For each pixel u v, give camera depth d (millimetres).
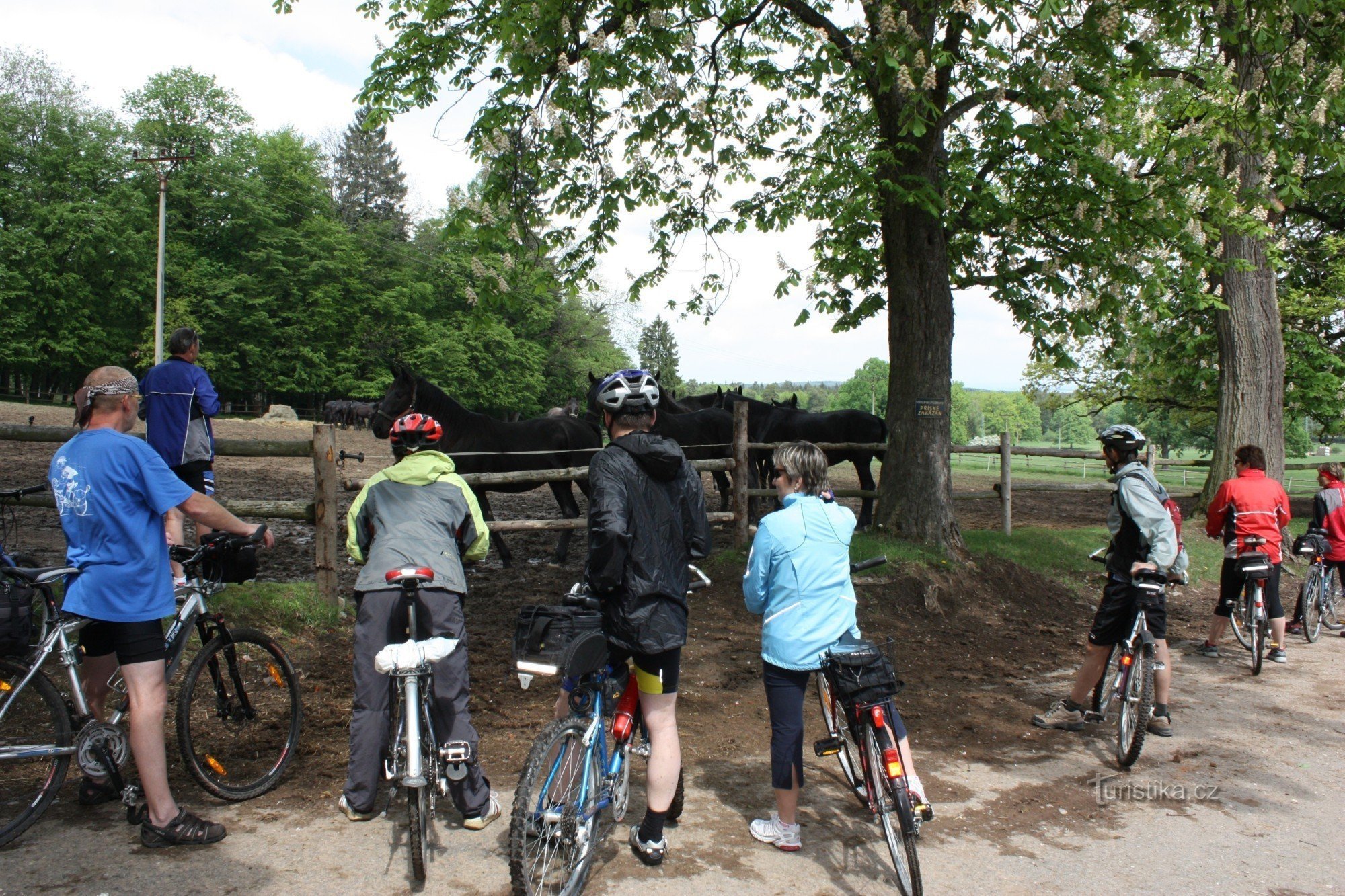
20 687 3295
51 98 44906
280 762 3961
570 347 63719
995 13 7211
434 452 3826
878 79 7652
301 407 54250
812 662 3498
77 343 41969
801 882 3350
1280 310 17016
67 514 3250
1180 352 17859
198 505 3432
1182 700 6160
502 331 56375
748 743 4906
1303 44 7207
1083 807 4195
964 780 4488
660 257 10391
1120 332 10531
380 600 3477
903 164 8664
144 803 3557
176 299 45312
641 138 8672
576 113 8219
